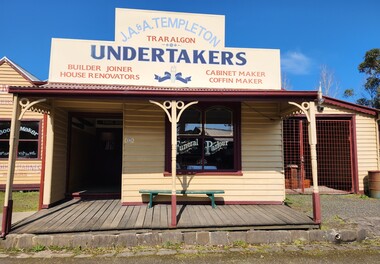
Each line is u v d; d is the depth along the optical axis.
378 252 4.84
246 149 7.62
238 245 5.12
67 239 4.91
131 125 7.37
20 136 10.74
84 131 9.88
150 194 6.93
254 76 7.87
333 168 11.17
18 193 10.09
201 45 7.80
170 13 7.79
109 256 4.60
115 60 7.50
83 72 7.36
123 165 7.27
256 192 7.50
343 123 10.74
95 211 6.48
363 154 10.23
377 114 10.34
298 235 5.30
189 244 5.11
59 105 7.44
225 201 7.40
